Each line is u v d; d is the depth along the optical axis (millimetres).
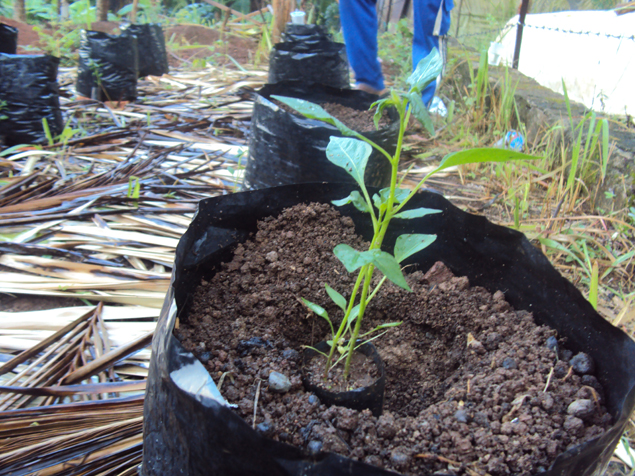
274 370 1115
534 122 3451
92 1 9914
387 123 2637
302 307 1393
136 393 1519
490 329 1307
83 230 2410
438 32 3814
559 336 1249
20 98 3467
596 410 1025
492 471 892
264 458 794
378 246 1029
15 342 1721
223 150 3588
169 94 5004
